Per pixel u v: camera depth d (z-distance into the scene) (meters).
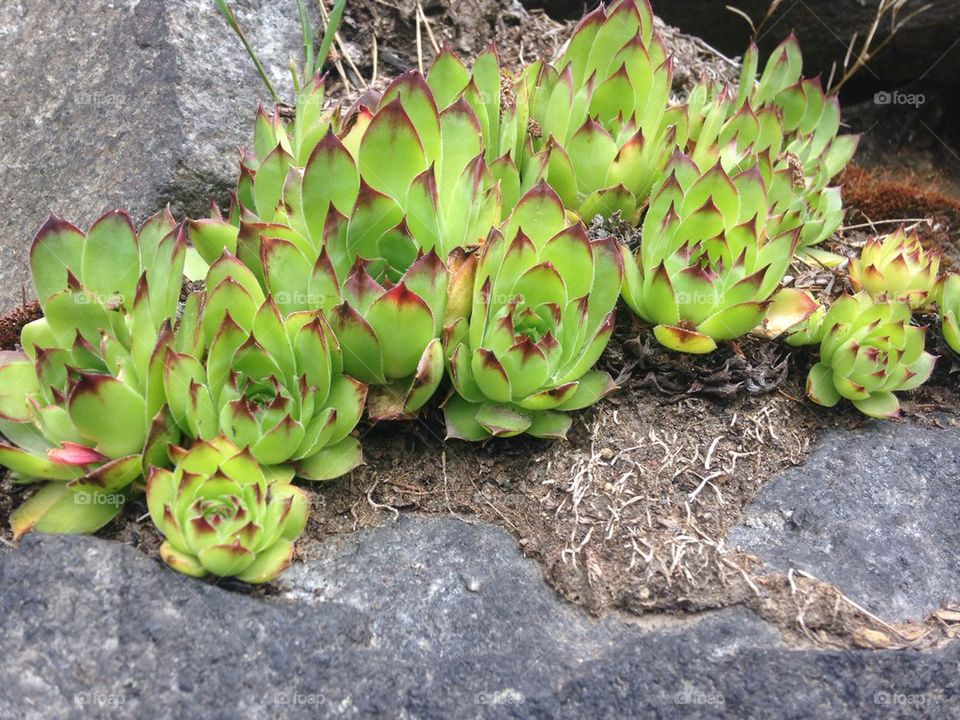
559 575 0.21
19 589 0.19
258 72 0.32
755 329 0.26
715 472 0.24
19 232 0.30
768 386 0.26
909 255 0.29
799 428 0.26
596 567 0.22
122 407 0.21
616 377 0.26
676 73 0.37
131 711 0.18
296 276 0.23
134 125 0.30
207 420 0.21
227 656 0.19
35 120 0.32
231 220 0.27
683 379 0.26
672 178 0.25
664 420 0.25
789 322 0.26
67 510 0.21
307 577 0.21
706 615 0.21
